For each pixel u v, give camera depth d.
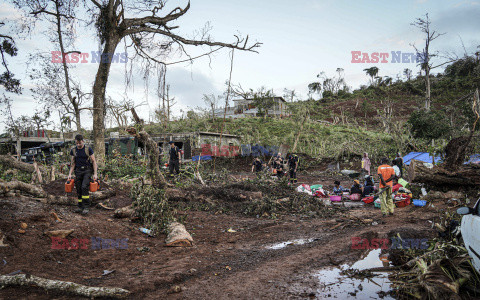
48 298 3.23
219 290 3.61
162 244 5.74
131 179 11.20
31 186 6.77
